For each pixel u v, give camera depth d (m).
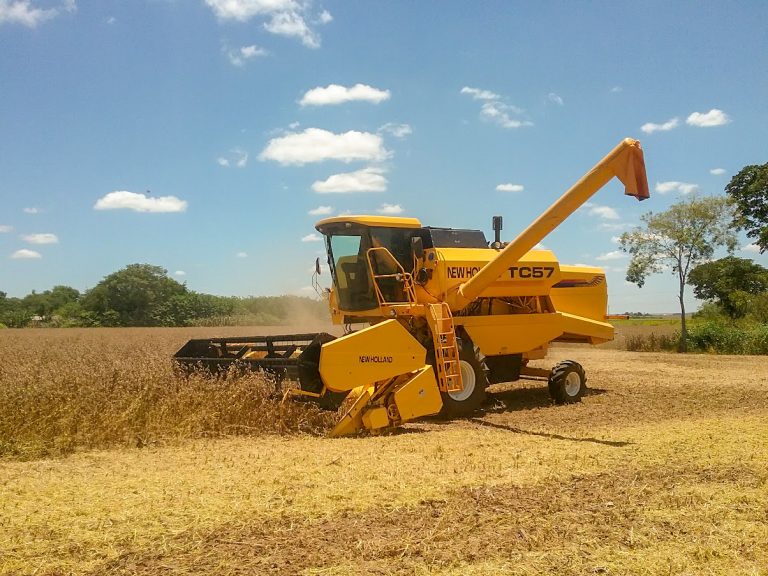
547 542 4.43
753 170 32.00
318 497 5.38
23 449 7.45
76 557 4.17
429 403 9.00
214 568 3.99
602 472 6.33
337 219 10.53
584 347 31.38
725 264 38.47
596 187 8.64
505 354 11.71
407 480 5.95
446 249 10.61
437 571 3.96
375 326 8.78
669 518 4.94
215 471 6.34
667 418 9.95
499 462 6.70
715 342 26.36
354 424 8.55
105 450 7.55
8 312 54.53
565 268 12.65
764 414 10.31
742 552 4.32
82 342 21.97
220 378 9.04
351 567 4.00
